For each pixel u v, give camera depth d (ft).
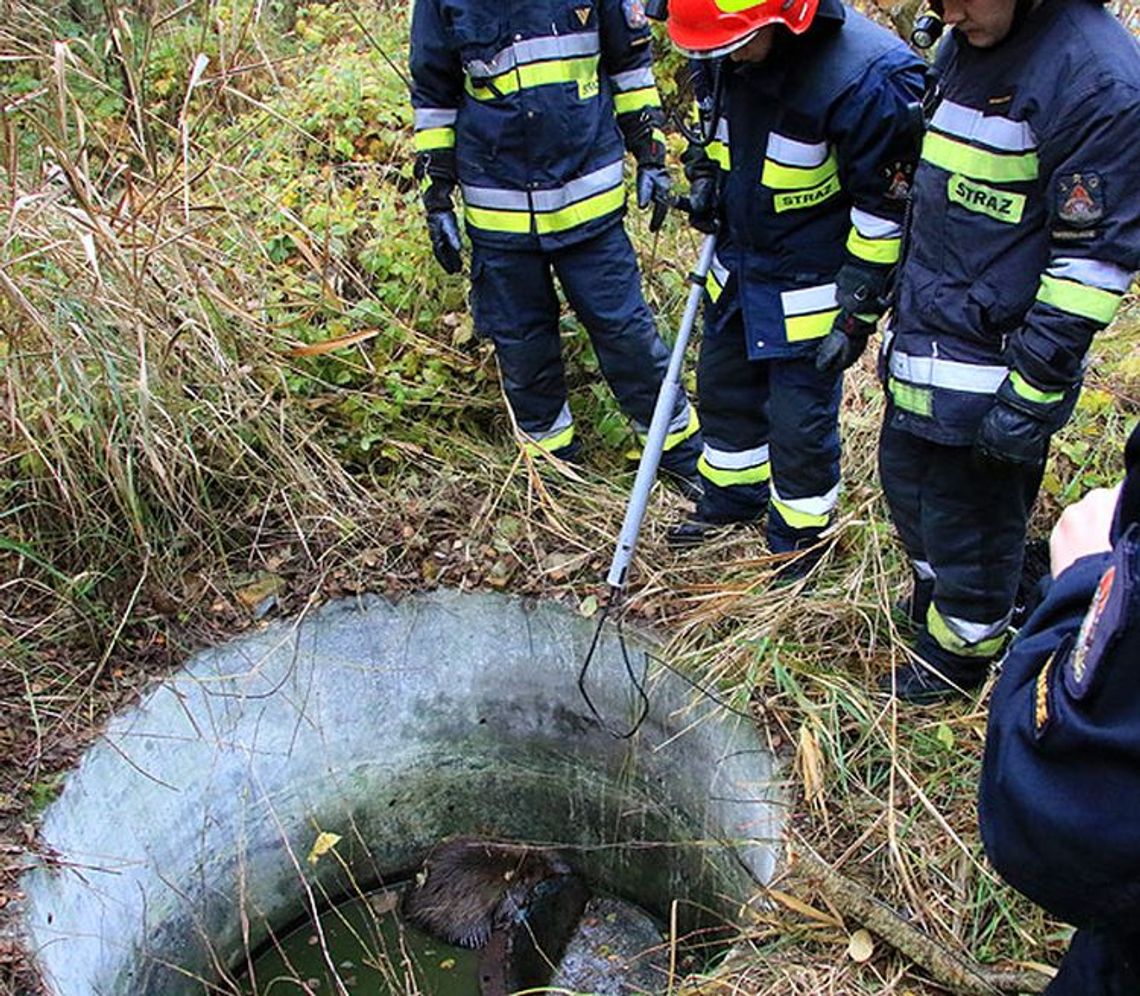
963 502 7.20
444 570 10.03
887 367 7.18
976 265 6.43
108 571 9.33
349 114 12.71
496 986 9.66
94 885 8.07
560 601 9.77
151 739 8.84
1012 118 5.87
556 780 10.57
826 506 9.18
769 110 7.57
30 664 8.79
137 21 12.93
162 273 9.53
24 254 8.81
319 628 9.82
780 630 9.04
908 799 7.73
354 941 10.21
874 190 7.27
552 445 10.64
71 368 8.85
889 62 7.07
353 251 11.59
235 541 10.03
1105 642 2.94
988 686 8.21
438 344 11.01
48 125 10.44
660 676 9.36
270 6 15.89
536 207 9.15
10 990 6.86
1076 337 5.91
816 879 7.28
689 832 9.51
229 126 12.76
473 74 8.71
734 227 8.25
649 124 9.49
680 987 7.52
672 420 10.32
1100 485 9.78
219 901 9.49
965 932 6.95
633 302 9.75
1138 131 5.47
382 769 10.38
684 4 7.06
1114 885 3.14
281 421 10.14
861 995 6.76
